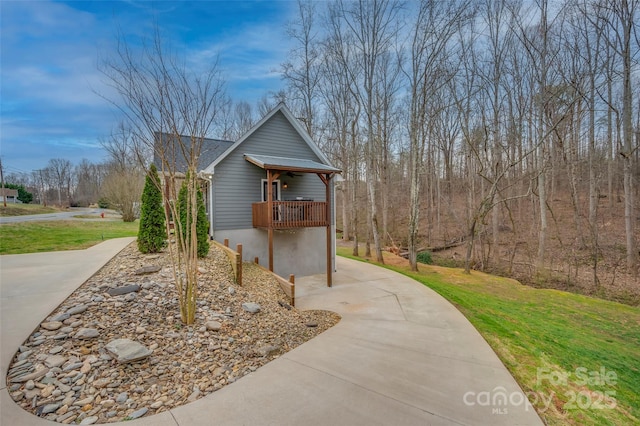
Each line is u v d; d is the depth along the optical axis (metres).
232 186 9.87
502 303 8.12
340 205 32.66
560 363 4.26
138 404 2.75
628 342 5.94
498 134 14.95
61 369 3.02
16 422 2.39
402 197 26.94
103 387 2.89
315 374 3.48
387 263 14.31
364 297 7.65
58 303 4.35
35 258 7.57
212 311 4.85
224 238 9.71
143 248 7.60
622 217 15.88
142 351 3.40
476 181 20.98
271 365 3.70
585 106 12.96
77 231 13.59
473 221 12.67
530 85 13.07
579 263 12.60
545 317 7.11
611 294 9.82
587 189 18.61
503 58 13.73
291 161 10.32
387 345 4.46
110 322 3.98
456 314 6.13
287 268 10.76
